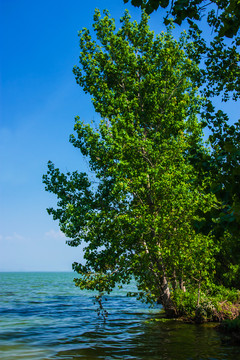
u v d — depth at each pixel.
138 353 11.47
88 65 23.45
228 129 6.03
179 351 11.77
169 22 5.40
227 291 21.86
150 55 23.75
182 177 17.64
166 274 21.11
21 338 14.79
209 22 8.77
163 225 17.69
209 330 16.41
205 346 12.64
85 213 18.45
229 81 9.50
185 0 4.88
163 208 18.20
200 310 18.83
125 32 24.41
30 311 26.83
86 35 24.31
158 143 20.77
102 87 22.38
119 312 26.47
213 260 18.58
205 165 5.40
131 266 17.91
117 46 23.77
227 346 12.64
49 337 15.05
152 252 17.75
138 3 4.84
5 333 16.12
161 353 11.47
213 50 9.45
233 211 4.04
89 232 18.23
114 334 15.73
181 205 17.50
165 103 22.19
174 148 19.45
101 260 17.91
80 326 18.67
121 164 17.67
